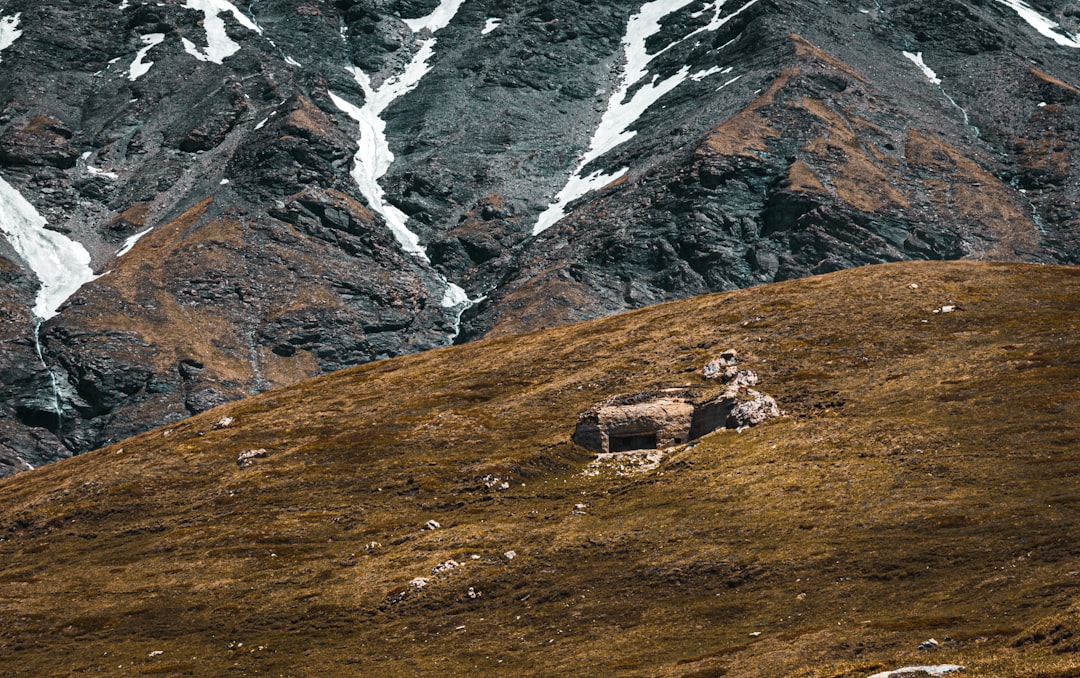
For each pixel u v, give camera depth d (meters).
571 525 122.50
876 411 139.00
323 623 107.62
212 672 98.62
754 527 106.44
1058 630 59.75
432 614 104.69
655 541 109.88
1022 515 91.38
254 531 149.38
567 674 81.12
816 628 77.38
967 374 145.00
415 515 144.25
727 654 76.31
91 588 133.12
